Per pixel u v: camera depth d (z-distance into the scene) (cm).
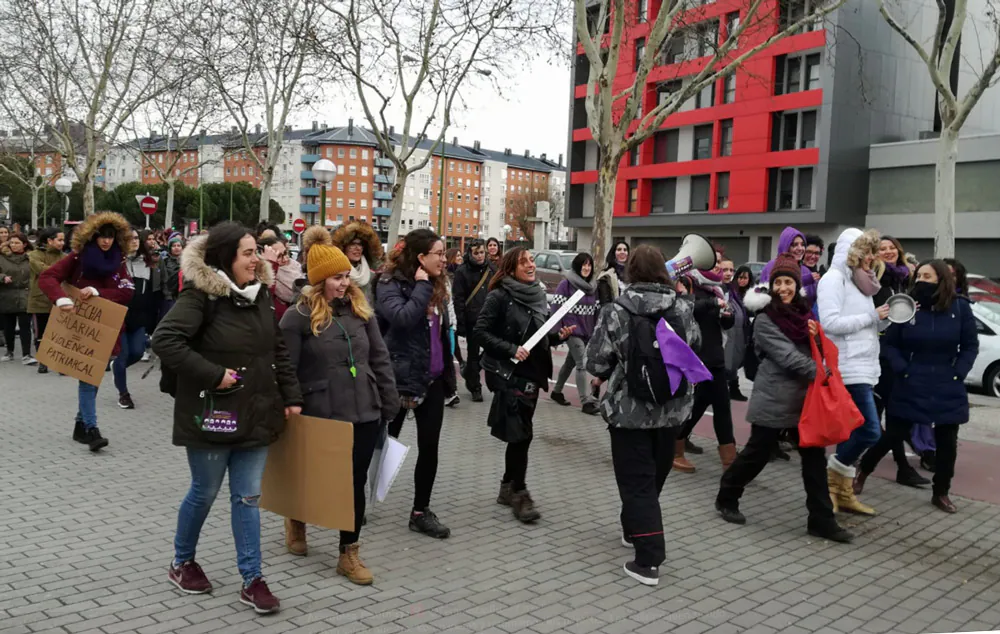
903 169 3691
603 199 1367
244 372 386
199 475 394
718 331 691
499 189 14688
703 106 4244
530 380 553
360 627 383
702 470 722
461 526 545
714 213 4166
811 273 752
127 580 429
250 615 391
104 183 10556
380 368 459
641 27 4019
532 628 389
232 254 384
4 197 7400
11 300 1195
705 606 425
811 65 3800
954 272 693
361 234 529
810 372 525
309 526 532
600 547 512
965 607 436
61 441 736
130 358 893
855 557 510
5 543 477
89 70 2497
